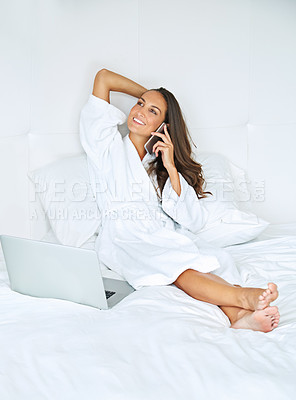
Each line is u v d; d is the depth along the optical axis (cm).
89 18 256
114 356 127
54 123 254
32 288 171
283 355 128
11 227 243
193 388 113
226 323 160
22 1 240
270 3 269
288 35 272
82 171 239
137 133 232
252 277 189
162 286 174
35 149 251
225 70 272
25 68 244
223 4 268
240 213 235
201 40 269
